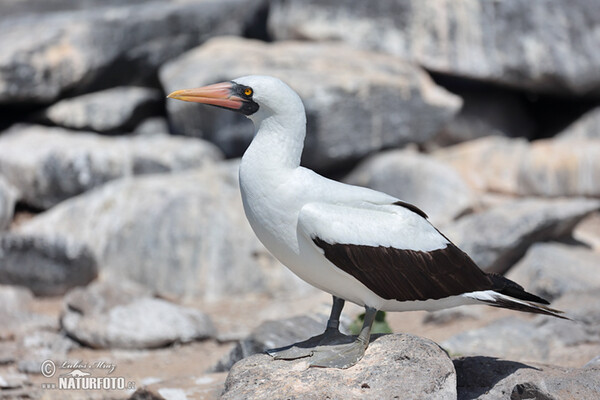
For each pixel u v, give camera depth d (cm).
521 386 690
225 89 679
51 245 1485
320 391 627
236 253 1537
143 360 1157
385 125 1897
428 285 673
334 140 1842
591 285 1312
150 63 2044
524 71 2012
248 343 996
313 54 1966
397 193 1839
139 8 2070
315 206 647
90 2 2205
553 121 2166
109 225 1590
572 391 672
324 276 669
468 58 2025
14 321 1298
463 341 1062
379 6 2056
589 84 2012
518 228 1472
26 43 1892
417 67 2044
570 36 1991
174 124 1959
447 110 1959
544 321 1090
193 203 1588
